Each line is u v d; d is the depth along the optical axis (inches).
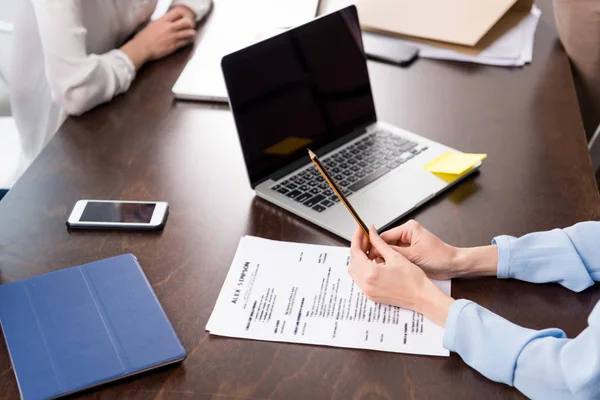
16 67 71.9
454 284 39.1
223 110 57.0
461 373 33.8
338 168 48.1
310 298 38.0
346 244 42.1
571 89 58.6
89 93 56.6
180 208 45.5
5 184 75.1
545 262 38.8
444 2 70.3
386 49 64.2
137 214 44.3
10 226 44.2
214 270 40.2
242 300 37.9
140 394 32.7
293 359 34.4
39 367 33.1
